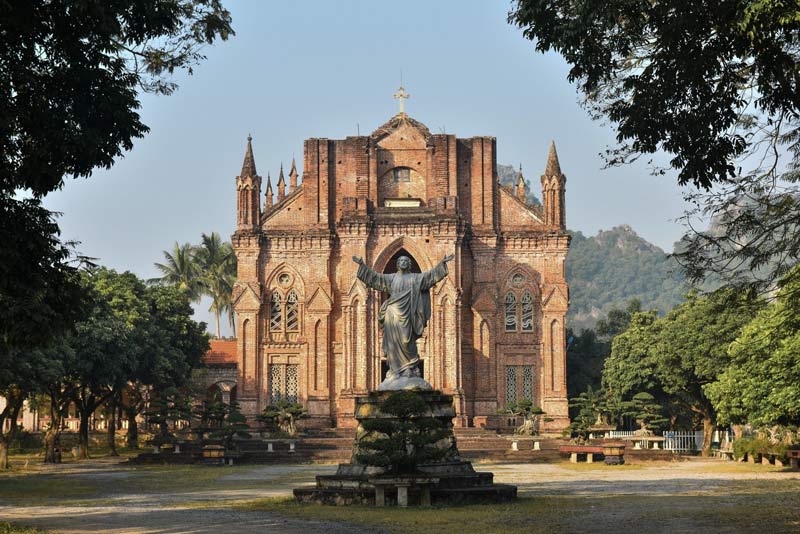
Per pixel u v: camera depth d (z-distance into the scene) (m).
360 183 84.31
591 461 64.38
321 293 83.75
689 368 78.00
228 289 134.88
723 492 37.72
